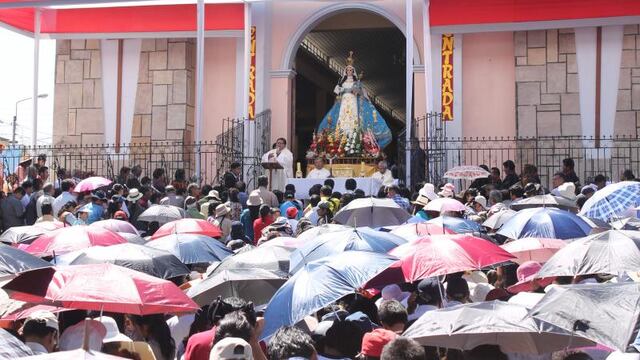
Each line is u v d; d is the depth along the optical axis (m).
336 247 8.61
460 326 5.96
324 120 23.31
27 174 20.03
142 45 23.67
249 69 22.89
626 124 21.42
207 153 22.67
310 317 8.29
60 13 23.34
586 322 5.34
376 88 35.59
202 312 7.71
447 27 21.78
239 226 12.70
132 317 7.55
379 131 23.31
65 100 24.00
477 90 22.42
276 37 23.64
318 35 27.45
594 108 21.59
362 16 24.91
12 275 6.87
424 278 8.18
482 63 22.45
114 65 23.81
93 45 23.92
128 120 23.67
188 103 23.53
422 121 22.64
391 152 32.53
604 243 7.01
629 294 5.45
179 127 23.36
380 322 7.65
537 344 6.39
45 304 7.05
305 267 7.42
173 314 8.81
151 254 8.76
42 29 23.47
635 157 21.28
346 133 22.83
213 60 23.84
